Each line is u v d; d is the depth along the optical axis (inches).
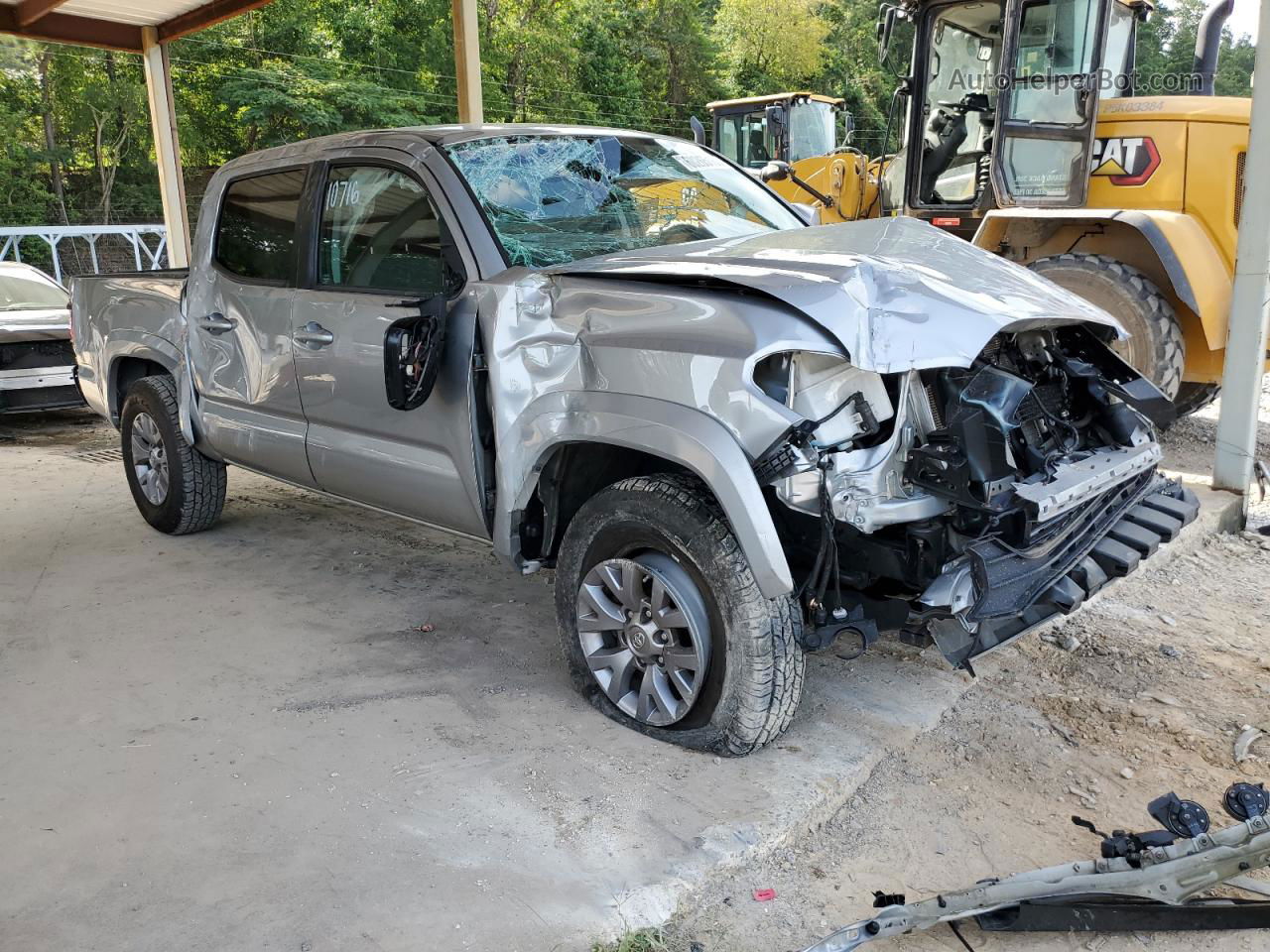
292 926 92.9
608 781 116.2
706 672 117.6
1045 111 265.3
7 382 322.3
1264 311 200.4
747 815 109.0
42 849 105.0
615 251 145.0
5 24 400.8
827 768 118.9
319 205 162.7
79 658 152.7
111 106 1418.6
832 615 114.7
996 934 96.3
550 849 103.9
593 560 128.3
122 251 1050.1
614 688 128.5
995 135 269.7
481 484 136.4
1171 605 171.0
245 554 202.1
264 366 172.2
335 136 167.8
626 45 1833.2
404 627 163.6
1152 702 139.0
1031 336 136.3
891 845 109.0
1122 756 126.2
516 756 122.2
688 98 1955.0
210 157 1435.8
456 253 138.1
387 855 103.3
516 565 137.8
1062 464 123.4
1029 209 260.5
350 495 164.9
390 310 144.9
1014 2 259.6
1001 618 111.4
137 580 187.6
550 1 1711.4
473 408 134.1
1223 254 257.1
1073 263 252.1
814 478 107.6
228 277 181.6
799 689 117.0
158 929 92.7
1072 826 112.3
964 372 117.3
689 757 121.6
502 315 129.4
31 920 94.1
